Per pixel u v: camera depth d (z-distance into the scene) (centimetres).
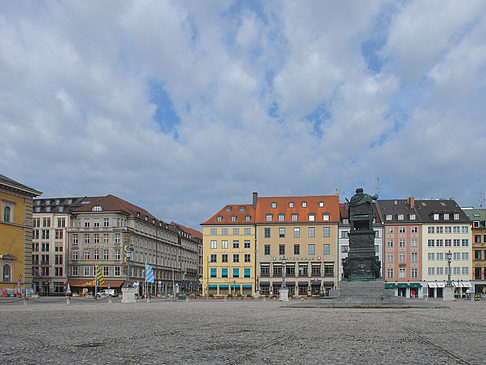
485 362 1163
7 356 1255
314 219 10800
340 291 4400
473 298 7819
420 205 11162
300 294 10575
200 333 1823
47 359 1208
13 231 8438
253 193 11362
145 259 12794
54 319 2650
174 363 1150
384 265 10619
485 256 10612
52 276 11562
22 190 8638
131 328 2041
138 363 1150
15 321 2492
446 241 10600
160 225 14150
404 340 1595
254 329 1984
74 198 12475
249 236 10950
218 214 11231
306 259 10656
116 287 11300
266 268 10794
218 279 10919
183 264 16288
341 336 1712
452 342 1548
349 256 4519
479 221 10850
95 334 1791
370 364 1134
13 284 8369
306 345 1469
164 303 5953
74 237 11706
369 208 4559
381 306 4012
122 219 11788
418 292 10488
